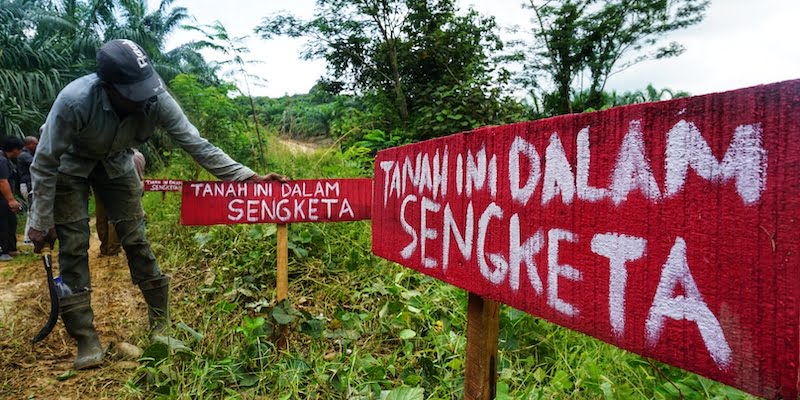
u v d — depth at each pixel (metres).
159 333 2.33
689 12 9.16
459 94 6.46
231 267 3.01
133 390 1.82
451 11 8.58
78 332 2.18
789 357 0.48
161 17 14.74
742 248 0.52
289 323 2.17
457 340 1.96
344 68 9.11
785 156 0.48
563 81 9.61
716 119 0.54
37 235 2.06
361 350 2.06
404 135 7.07
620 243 0.66
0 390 1.96
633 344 0.64
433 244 1.12
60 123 1.99
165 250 3.80
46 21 11.23
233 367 1.90
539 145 0.79
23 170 5.12
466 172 0.99
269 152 6.89
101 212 4.13
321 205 2.27
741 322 0.52
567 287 0.74
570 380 1.72
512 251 0.86
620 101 9.16
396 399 1.52
